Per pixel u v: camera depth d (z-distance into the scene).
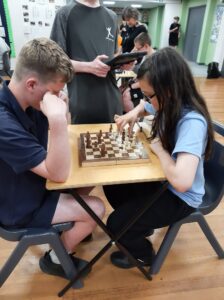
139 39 2.83
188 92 0.96
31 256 1.43
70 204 1.10
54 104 0.86
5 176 0.95
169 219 1.15
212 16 7.89
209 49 8.27
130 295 1.24
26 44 0.87
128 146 1.14
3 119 0.85
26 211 1.04
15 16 4.46
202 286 1.29
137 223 1.16
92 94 1.64
